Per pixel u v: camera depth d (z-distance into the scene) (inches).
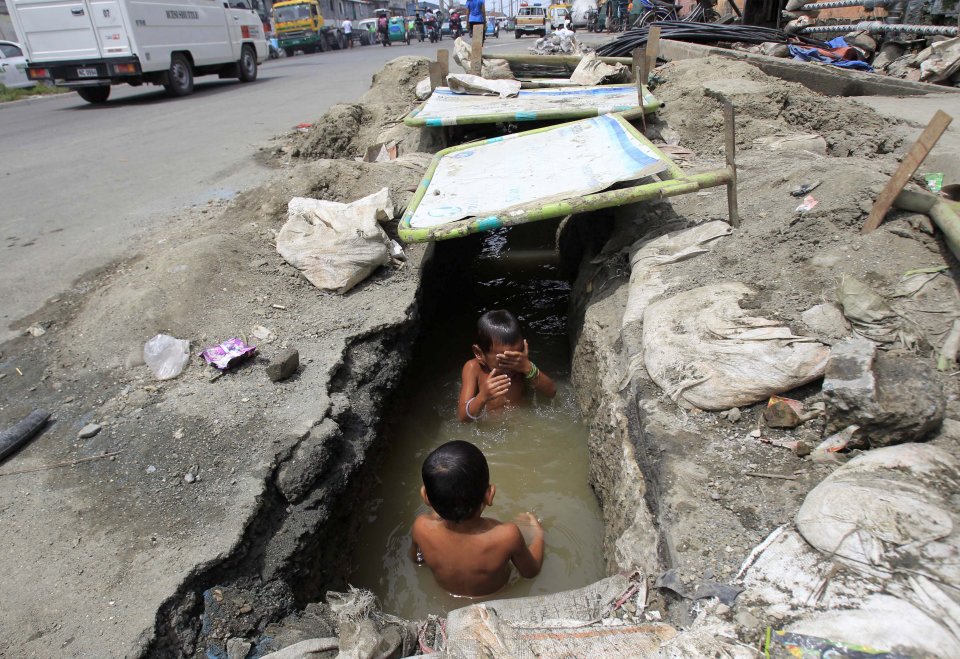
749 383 101.6
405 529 131.0
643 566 87.5
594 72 296.2
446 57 303.6
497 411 156.6
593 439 135.0
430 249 187.5
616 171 162.9
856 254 120.3
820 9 410.3
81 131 388.2
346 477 118.2
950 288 109.3
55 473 108.1
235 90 549.0
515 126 293.3
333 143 311.3
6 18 762.2
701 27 418.0
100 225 217.2
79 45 448.8
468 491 102.8
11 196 255.4
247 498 101.5
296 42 1218.0
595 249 199.5
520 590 113.7
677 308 121.0
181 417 119.2
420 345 177.8
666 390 107.6
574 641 72.5
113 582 88.0
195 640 85.5
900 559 68.9
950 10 327.3
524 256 267.7
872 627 63.9
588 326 154.2
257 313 151.3
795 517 80.8
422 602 113.0
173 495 102.4
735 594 73.3
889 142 209.0
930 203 120.5
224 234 178.9
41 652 78.9
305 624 92.4
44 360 138.6
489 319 148.9
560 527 128.2
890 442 88.3
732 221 148.9
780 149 213.5
